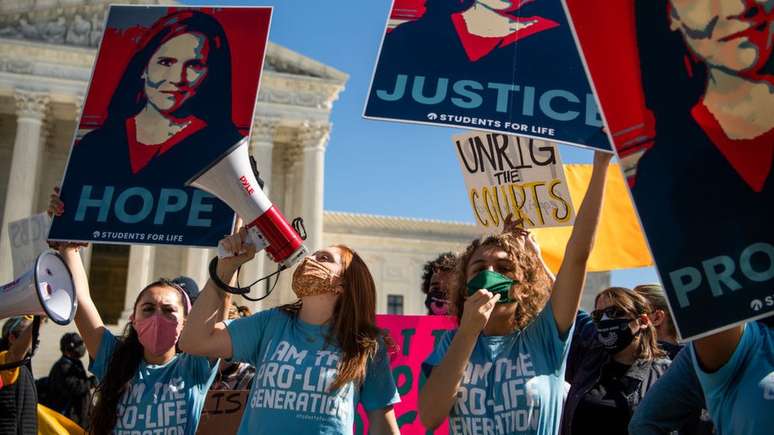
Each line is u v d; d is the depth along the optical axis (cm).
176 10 578
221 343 439
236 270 451
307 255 452
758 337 339
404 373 696
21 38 3841
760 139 323
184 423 491
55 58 3844
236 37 565
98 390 513
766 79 328
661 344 648
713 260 315
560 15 471
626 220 803
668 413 389
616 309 579
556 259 773
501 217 696
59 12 3928
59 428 739
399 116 450
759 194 317
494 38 468
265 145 4031
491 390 413
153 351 495
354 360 417
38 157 3866
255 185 435
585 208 420
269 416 411
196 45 568
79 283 540
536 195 679
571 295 416
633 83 344
